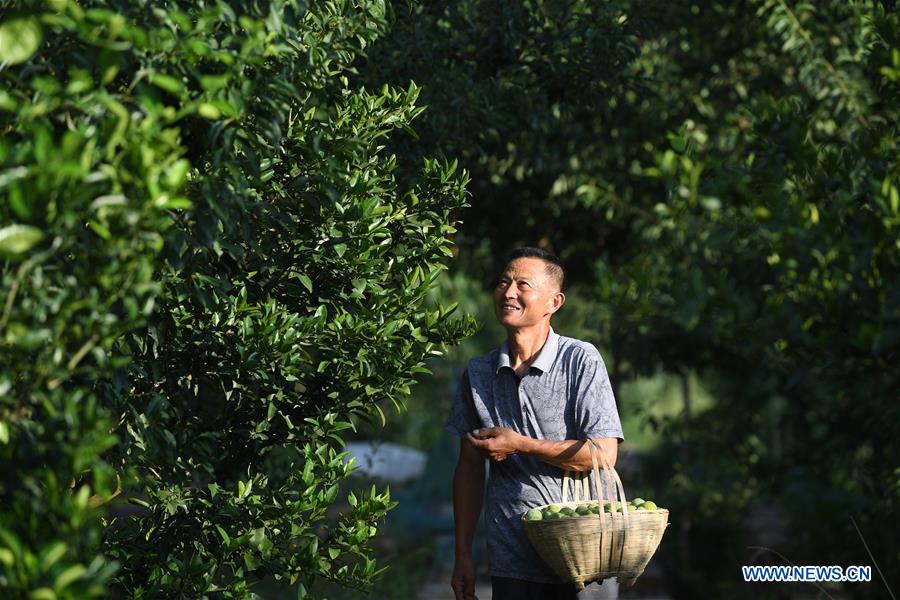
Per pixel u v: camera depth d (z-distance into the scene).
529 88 13.13
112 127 5.59
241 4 6.56
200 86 6.33
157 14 6.04
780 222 7.68
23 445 5.86
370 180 8.23
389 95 8.81
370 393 8.55
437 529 28.83
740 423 24.00
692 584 22.72
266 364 7.82
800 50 14.81
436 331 9.02
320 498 8.00
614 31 12.99
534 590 9.22
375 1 8.62
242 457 8.62
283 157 8.00
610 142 17.66
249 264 8.34
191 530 8.05
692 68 18.12
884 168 8.23
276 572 7.95
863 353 7.81
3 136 5.87
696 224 14.41
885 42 9.03
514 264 9.48
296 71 7.62
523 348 9.43
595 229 20.12
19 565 5.17
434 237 9.01
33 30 5.55
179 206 5.63
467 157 14.36
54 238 5.40
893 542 16.12
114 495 7.62
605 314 18.47
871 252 7.39
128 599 7.73
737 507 25.03
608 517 8.23
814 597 18.48
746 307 7.61
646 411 26.20
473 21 12.80
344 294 8.59
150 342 7.75
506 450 8.91
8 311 5.35
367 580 8.16
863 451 19.70
